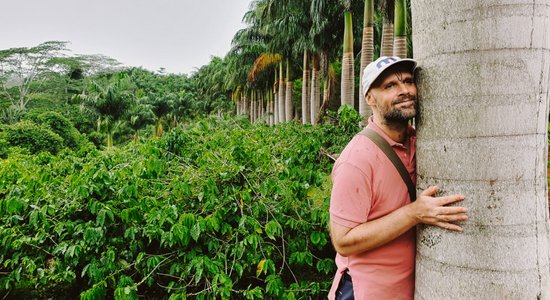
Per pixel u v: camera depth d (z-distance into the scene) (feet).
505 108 4.72
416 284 5.65
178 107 143.23
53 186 12.84
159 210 10.87
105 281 10.36
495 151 4.76
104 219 10.85
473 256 4.90
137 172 12.51
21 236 12.00
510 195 4.77
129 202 11.41
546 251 4.97
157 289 11.89
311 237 10.74
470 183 4.88
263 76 95.40
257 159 12.09
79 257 11.24
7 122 129.59
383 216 5.66
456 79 4.93
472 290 4.91
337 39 52.44
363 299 5.92
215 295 9.82
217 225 10.25
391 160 5.70
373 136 5.82
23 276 12.62
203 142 16.47
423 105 5.41
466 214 4.92
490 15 4.71
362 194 5.64
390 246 5.84
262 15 62.54
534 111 4.79
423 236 5.47
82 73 191.31
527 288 4.82
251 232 11.14
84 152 20.67
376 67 5.68
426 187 5.37
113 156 17.51
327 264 10.64
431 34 5.20
